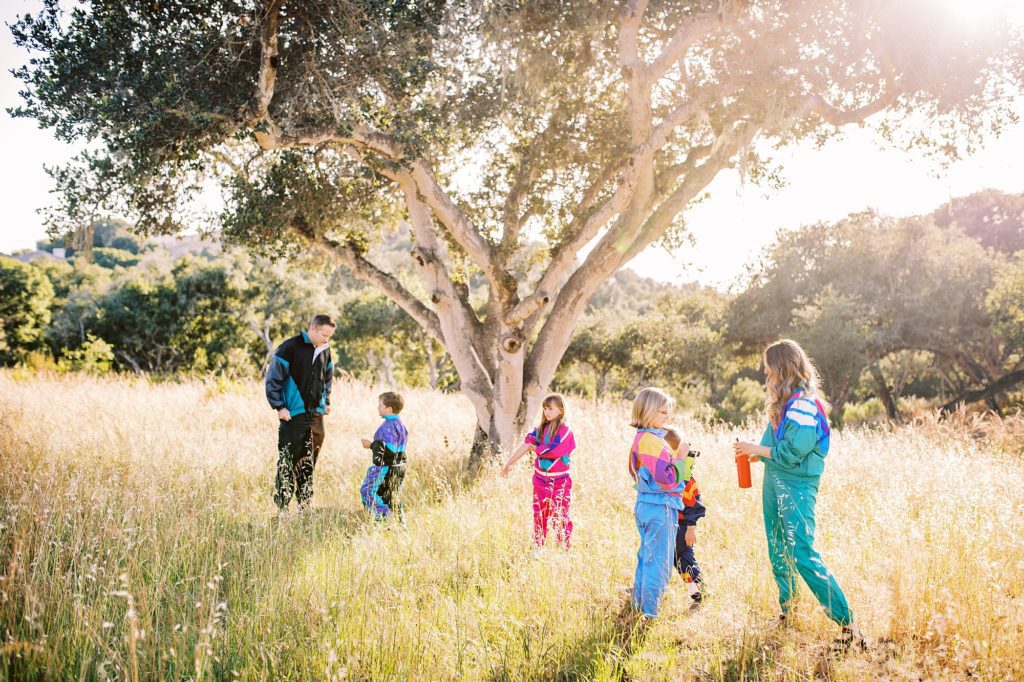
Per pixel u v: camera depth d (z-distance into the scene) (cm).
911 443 836
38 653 273
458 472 775
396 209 987
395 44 631
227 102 657
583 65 779
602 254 807
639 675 307
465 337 868
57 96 605
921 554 385
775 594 381
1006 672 288
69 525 397
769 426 377
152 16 646
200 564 388
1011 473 648
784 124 707
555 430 496
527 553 445
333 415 1159
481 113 730
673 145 889
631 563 430
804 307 3228
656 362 3606
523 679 300
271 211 812
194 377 1588
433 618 339
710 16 693
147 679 281
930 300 3147
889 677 298
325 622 313
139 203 732
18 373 1447
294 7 665
